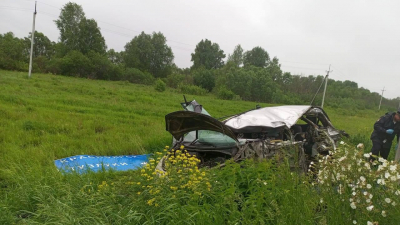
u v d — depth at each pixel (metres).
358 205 2.83
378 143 7.01
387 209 2.80
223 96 37.41
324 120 7.45
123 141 8.55
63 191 4.36
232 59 68.19
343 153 3.23
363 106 43.97
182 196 3.93
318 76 44.81
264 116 6.29
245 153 4.94
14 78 25.30
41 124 9.54
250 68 46.75
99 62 47.25
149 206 3.83
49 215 3.51
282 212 3.21
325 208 3.35
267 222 3.41
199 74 52.22
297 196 3.28
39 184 4.56
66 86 23.06
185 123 5.21
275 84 43.06
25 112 11.46
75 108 13.95
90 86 26.55
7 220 3.73
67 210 3.67
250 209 3.49
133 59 59.34
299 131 7.07
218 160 5.16
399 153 5.71
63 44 51.84
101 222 3.43
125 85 40.81
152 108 16.78
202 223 3.32
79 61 44.94
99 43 53.19
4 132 8.34
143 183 4.35
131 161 7.11
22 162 6.12
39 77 31.48
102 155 7.55
